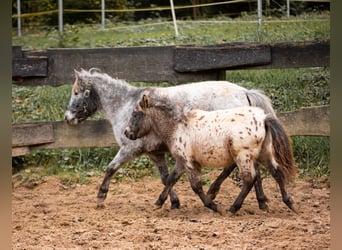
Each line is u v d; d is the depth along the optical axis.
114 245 8.51
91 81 11.74
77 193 12.69
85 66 13.62
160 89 11.13
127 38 21.38
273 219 9.96
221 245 8.38
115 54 13.56
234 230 9.23
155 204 11.01
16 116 15.05
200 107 10.88
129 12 29.58
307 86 15.48
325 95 14.91
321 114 12.78
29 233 9.36
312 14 24.08
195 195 12.26
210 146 10.10
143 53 13.52
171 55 13.47
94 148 14.38
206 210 10.90
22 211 11.08
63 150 14.51
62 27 24.56
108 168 11.29
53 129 13.53
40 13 26.58
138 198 12.12
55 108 15.38
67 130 13.51
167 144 10.69
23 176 13.55
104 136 13.47
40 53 13.73
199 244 8.48
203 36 20.11
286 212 10.66
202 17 29.02
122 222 10.00
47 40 23.41
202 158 10.26
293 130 12.84
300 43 13.31
